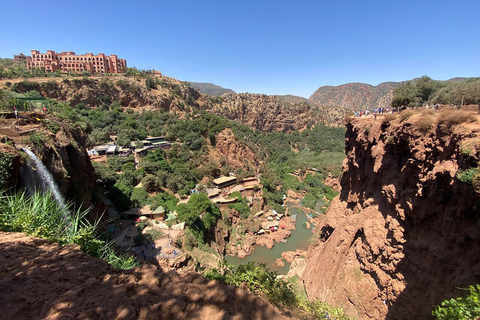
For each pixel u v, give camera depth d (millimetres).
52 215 9867
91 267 6496
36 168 18438
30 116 27250
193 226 48125
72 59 129500
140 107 107250
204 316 5027
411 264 18000
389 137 22672
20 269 6133
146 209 50938
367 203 26250
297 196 90750
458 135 14453
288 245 57062
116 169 60719
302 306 10172
